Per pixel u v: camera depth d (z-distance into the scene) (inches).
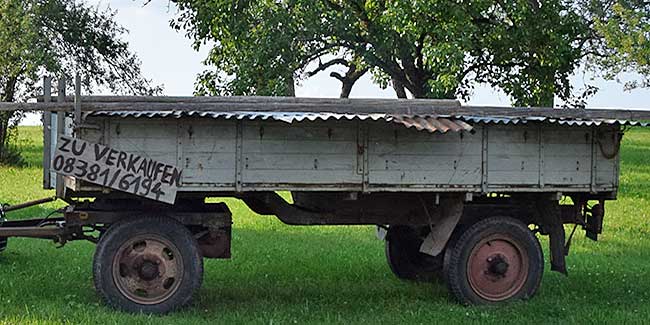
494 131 362.6
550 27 893.2
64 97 334.3
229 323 322.7
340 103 352.8
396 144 349.7
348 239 594.2
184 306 338.6
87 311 326.6
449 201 372.8
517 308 359.3
